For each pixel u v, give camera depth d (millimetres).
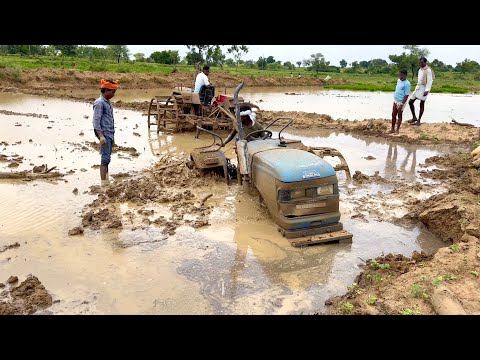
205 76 14180
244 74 50312
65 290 5137
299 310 4746
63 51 61531
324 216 6461
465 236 6059
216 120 13391
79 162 10695
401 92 14148
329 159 11500
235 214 7465
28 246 6219
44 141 12938
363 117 20516
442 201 7309
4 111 18797
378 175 9961
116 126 16031
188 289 5152
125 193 8180
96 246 6250
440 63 93500
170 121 14828
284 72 67688
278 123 16906
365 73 80688
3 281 5336
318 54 85312
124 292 5090
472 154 11227
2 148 11922
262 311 4723
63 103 22797
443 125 15633
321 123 16750
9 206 7707
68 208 7672
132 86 36781
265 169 6805
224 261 5840
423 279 4996
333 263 5844
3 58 46750
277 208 6457
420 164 11039
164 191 8633
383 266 5562
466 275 5047
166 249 6180
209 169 9344
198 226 6895
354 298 4918
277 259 5898
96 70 40344
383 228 7043
